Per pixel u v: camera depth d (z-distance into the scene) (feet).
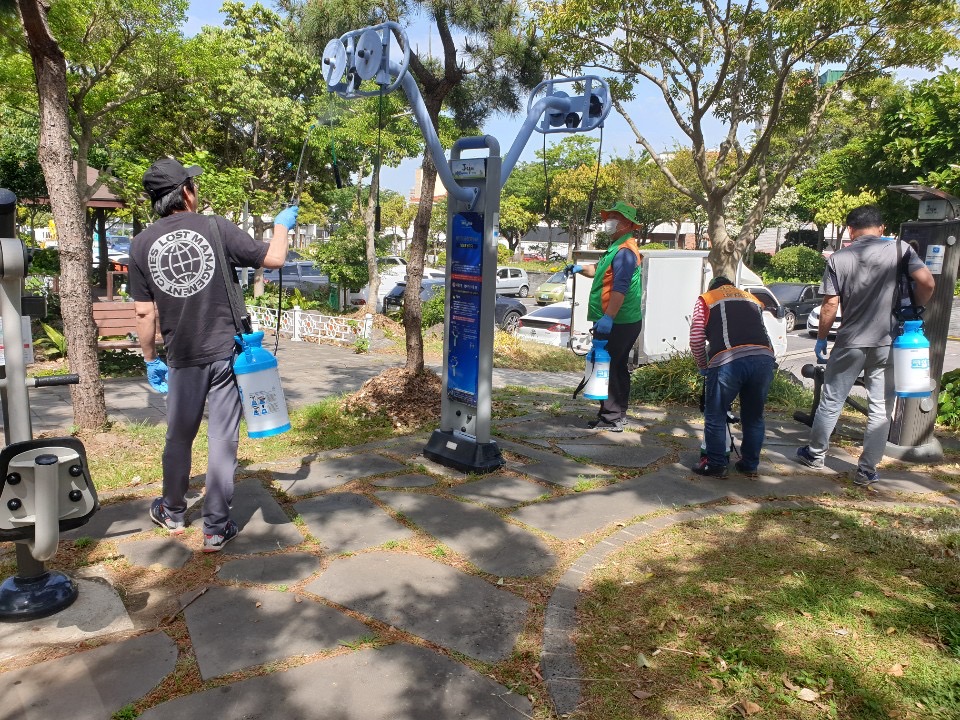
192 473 15.93
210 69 50.47
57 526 8.85
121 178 56.65
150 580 10.94
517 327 56.34
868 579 11.08
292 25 23.40
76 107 45.91
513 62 22.70
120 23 42.01
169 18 43.75
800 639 9.32
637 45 38.50
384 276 90.63
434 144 15.15
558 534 12.96
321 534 12.78
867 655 8.95
